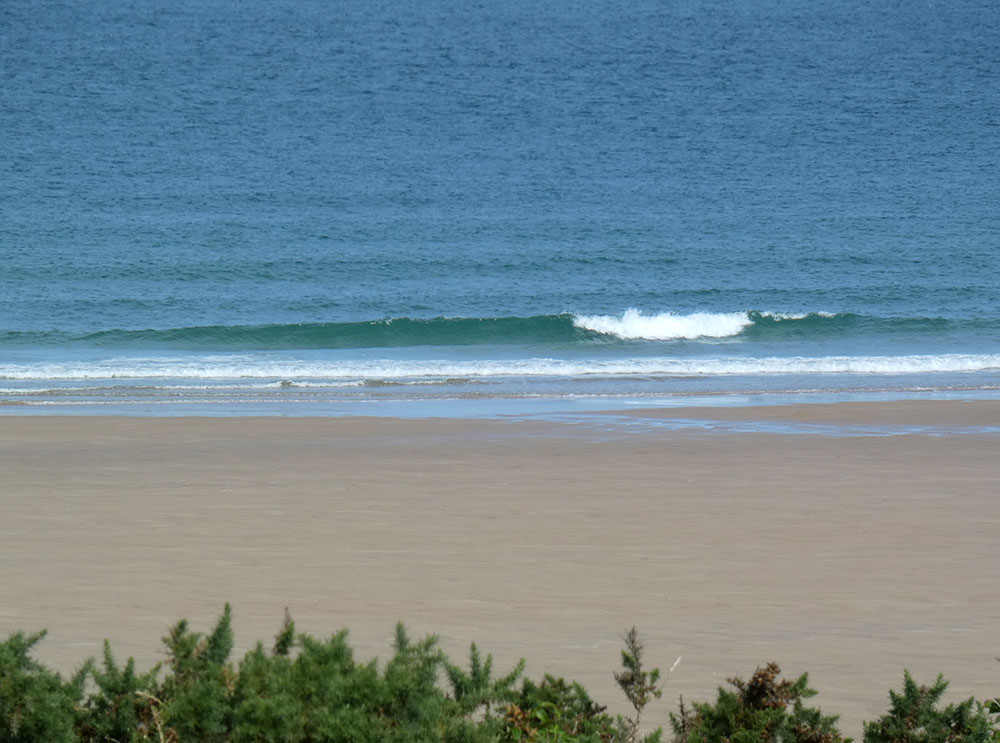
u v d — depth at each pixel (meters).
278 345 110.62
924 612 27.75
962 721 17.45
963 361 93.69
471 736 15.52
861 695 22.27
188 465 48.22
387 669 16.25
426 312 128.12
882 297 137.62
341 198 190.12
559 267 152.12
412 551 33.47
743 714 17.50
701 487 43.56
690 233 172.12
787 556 33.03
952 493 42.50
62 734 15.85
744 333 116.75
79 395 74.25
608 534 35.69
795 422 62.62
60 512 38.44
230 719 15.84
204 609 27.69
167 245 159.25
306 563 32.06
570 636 25.81
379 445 54.19
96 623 26.47
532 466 48.22
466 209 184.88
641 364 91.38
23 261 148.25
